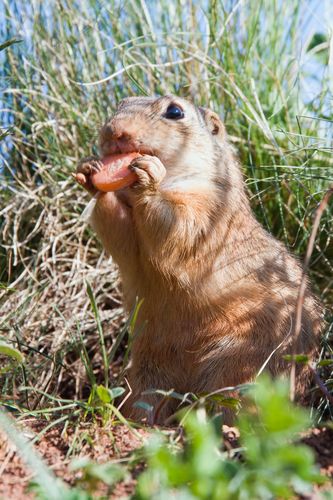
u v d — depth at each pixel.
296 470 5.92
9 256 13.88
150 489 6.12
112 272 14.94
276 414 5.90
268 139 15.14
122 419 8.47
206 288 11.32
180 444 7.91
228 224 11.66
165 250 10.97
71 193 15.48
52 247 14.76
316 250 14.81
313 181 14.66
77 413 9.16
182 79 16.36
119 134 11.28
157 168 10.68
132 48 15.69
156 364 11.66
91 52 16.56
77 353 13.99
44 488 6.36
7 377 11.68
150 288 11.45
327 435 8.36
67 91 16.34
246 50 16.33
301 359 8.92
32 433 8.84
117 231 11.27
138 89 15.92
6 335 12.97
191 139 11.85
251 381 11.24
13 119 16.17
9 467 7.66
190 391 11.47
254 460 6.07
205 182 11.77
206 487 5.81
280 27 16.89
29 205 15.27
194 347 11.52
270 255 12.11
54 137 15.84
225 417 10.34
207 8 16.75
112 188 10.71
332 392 11.01
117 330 14.29
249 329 11.44
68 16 16.58
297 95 15.37
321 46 15.70
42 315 13.79
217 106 16.14
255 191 15.24
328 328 12.41
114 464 7.46
